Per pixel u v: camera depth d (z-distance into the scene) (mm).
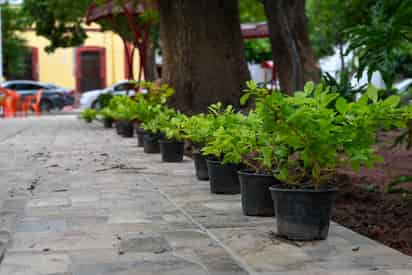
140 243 4898
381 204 6512
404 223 5664
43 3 28359
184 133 9227
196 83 12461
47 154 11484
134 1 18812
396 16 5590
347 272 4164
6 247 4773
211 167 7191
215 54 12484
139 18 20266
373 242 4961
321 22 21344
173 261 4422
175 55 12625
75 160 10516
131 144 13633
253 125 5648
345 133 4809
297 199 4973
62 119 27297
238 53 12680
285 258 4500
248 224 5602
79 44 30141
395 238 5141
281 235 5109
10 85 36844
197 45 12477
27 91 37031
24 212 6102
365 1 7340
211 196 7051
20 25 37562
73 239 5016
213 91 12445
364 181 7902
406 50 6426
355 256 4551
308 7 25484
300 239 4996
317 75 11883
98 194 7160
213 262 4398
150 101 12391
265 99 4699
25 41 40312
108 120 19625
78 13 27391
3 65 39844
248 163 6051
